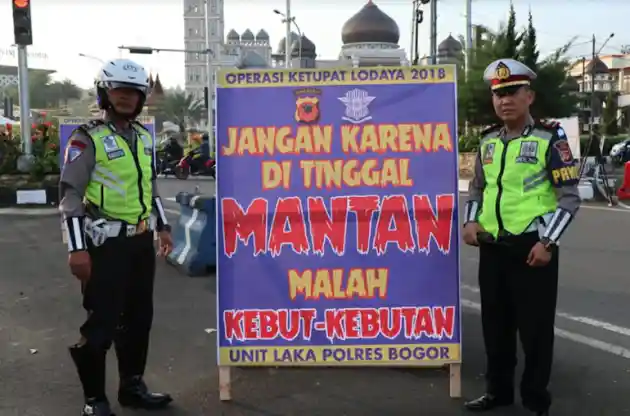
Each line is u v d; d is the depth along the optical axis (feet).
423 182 13.38
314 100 13.32
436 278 13.52
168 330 18.99
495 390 13.35
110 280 12.17
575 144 57.77
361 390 14.55
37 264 28.73
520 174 12.20
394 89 13.28
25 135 52.60
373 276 13.55
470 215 13.30
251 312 13.61
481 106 76.13
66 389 14.55
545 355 12.35
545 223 12.01
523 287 12.29
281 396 14.23
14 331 18.93
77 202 11.85
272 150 13.39
